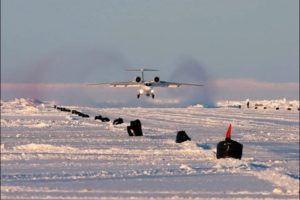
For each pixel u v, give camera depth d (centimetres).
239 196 6069
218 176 7388
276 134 17188
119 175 7375
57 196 5878
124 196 5962
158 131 17175
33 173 7494
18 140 13275
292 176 7775
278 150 12194
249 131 18388
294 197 6034
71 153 10194
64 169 7956
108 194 6053
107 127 18388
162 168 8156
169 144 12494
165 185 6656
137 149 11162
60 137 14262
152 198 5888
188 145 12131
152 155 10038
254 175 7494
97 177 7188
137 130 14850
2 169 7894
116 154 10144
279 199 5925
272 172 7788
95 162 8831
